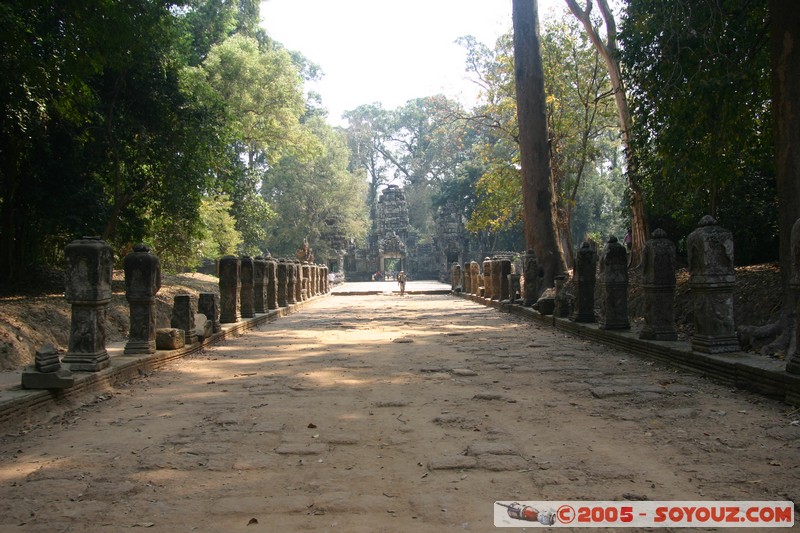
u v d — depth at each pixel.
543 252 20.58
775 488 4.20
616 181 49.41
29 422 6.27
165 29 16.58
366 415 6.52
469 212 58.56
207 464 4.90
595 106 26.69
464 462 4.82
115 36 12.28
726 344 8.23
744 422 5.88
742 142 12.26
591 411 6.55
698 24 11.73
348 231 58.47
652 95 12.80
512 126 30.08
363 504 4.02
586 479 4.46
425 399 7.30
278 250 56.72
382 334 14.98
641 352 10.05
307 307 27.36
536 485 4.36
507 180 28.92
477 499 4.11
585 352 11.05
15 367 9.16
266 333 15.56
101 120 15.62
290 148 33.16
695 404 6.70
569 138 28.00
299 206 55.47
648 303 10.18
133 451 5.29
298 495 4.21
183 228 20.70
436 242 67.06
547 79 26.53
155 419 6.48
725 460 4.80
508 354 10.96
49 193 15.98
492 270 24.52
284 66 30.81
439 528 3.67
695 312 8.56
